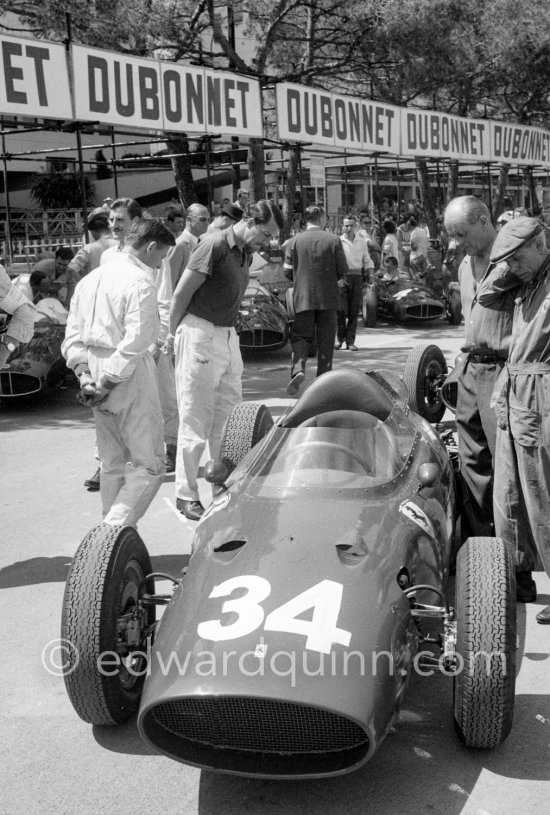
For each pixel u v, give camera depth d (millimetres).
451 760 3395
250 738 3059
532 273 4266
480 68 22375
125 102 11289
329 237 9547
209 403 6219
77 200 26156
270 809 3145
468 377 5234
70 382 11258
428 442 4938
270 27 18406
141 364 5000
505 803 3131
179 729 3141
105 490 5316
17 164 26281
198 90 12352
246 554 3539
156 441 5117
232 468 5637
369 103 16281
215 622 3162
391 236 18328
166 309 7125
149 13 16062
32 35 15867
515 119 29047
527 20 21172
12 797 3250
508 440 4496
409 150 17438
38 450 8320
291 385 9664
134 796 3244
